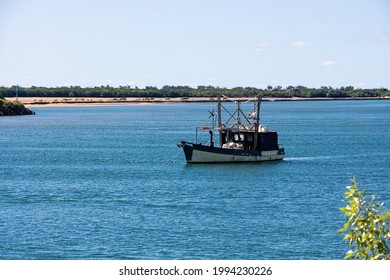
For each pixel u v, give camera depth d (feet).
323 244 469.57
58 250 457.27
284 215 568.41
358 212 228.43
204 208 602.85
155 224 532.73
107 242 477.36
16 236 495.41
